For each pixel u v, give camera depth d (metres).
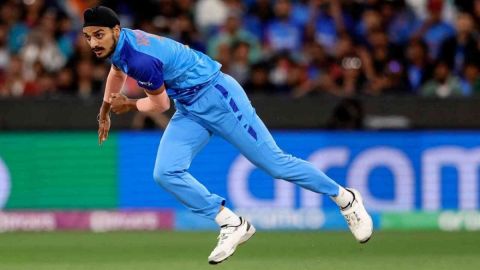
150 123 37.47
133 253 30.09
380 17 46.25
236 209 37.38
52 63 44.47
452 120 37.56
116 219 37.28
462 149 37.56
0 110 36.94
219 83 22.52
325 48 45.06
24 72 43.69
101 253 30.14
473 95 37.56
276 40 45.97
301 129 37.50
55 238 34.34
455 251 30.47
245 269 26.20
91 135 37.19
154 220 37.44
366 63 42.38
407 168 37.62
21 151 37.03
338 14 46.47
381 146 37.66
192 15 46.81
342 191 24.00
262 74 41.56
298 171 23.27
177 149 22.58
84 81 41.94
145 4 46.25
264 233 35.97
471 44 43.53
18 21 46.16
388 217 37.53
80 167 37.16
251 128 22.72
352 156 37.59
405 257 28.92
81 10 47.44
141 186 37.31
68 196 37.22
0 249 31.22
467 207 37.62
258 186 37.41
